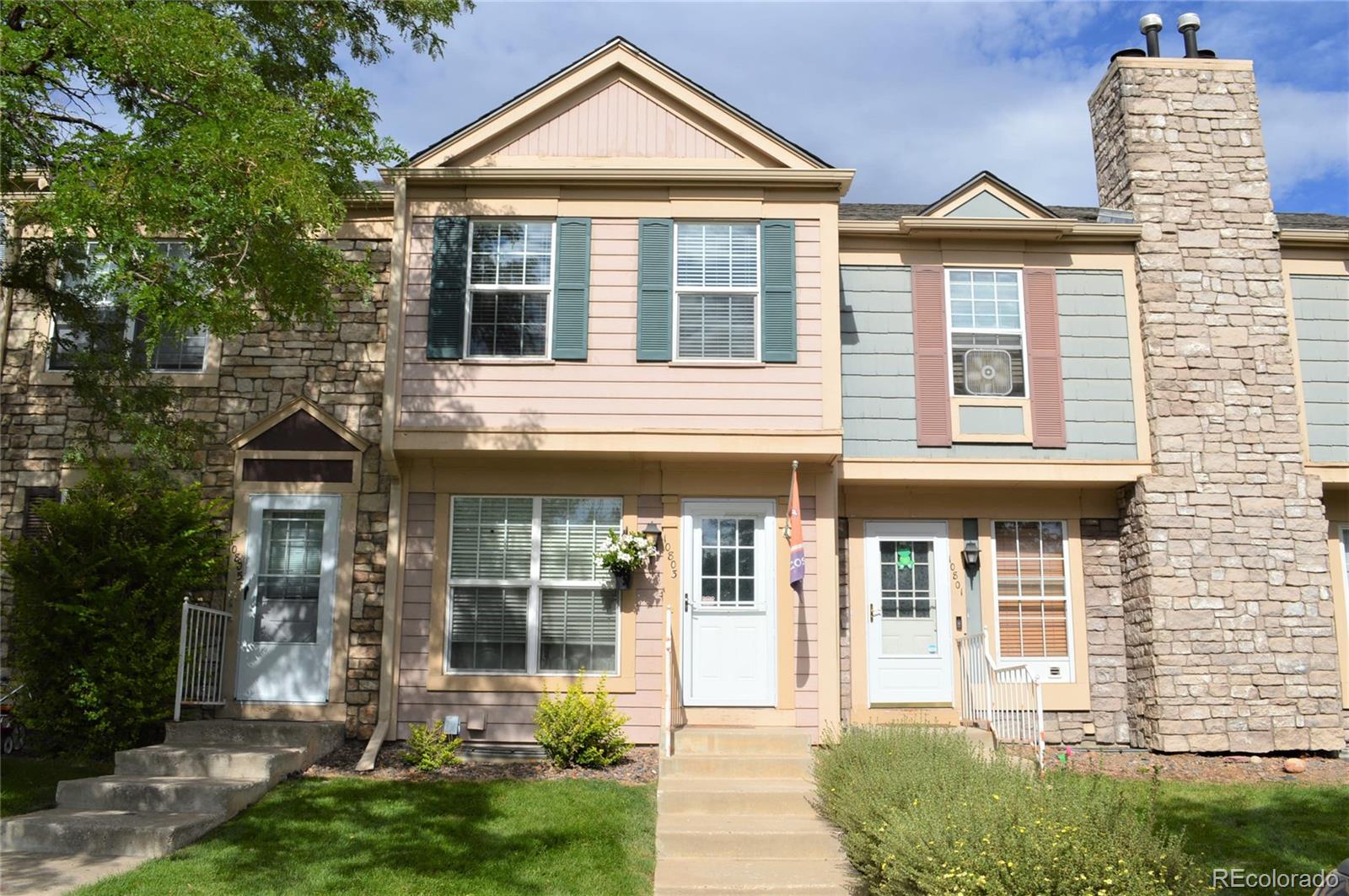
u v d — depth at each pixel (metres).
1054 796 6.22
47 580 10.03
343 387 11.53
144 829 7.49
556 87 11.30
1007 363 12.05
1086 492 12.17
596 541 10.97
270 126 8.16
